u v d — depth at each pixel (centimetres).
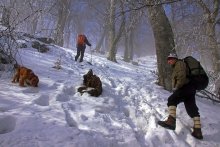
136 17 877
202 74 572
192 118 589
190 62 579
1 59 763
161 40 880
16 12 782
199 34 829
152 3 676
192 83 566
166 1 682
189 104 571
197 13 1004
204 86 575
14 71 733
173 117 567
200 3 924
